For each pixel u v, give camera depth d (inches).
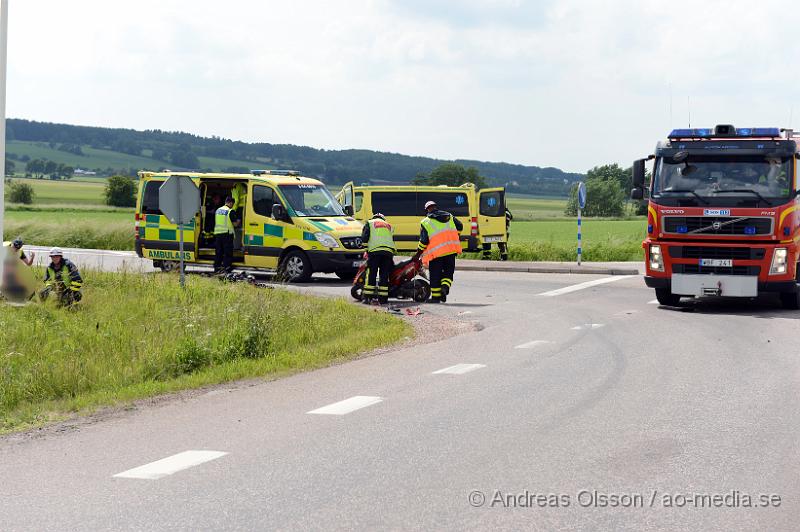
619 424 303.3
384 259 724.7
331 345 497.7
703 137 682.2
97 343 487.8
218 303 626.8
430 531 199.8
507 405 336.5
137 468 255.8
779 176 658.8
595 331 564.1
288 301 644.1
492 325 601.3
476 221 1263.5
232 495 227.3
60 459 270.8
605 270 1080.8
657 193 682.2
